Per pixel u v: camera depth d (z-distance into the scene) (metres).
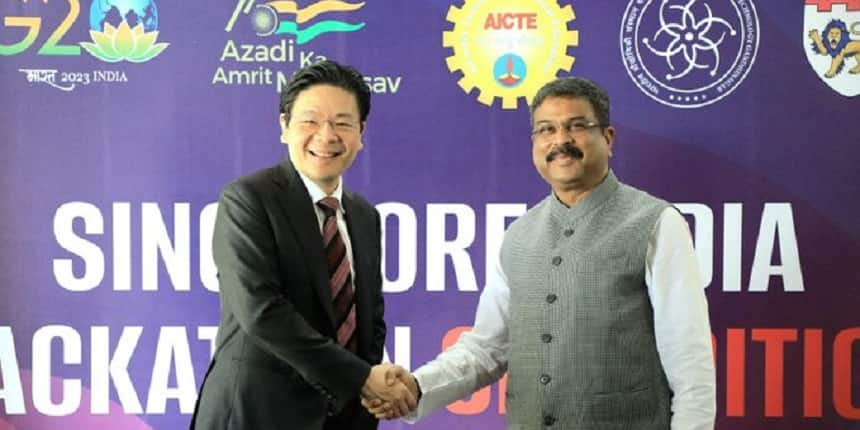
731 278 2.74
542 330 1.98
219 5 2.70
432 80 2.72
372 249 2.19
